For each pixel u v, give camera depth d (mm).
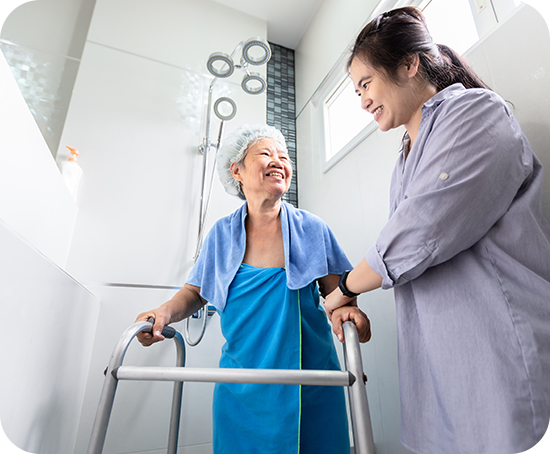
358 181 1416
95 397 1134
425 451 562
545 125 746
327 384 574
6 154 633
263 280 875
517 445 442
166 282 1370
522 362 475
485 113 569
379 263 598
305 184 1895
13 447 550
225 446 795
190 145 1607
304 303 863
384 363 1146
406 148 814
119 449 1123
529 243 538
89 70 1562
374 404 1174
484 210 532
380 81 721
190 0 1918
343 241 1477
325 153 1742
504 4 916
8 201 660
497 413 469
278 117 2094
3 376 495
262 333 828
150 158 1520
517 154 552
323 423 784
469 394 503
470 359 515
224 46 1883
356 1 1591
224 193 1585
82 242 1305
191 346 1290
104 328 1232
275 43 2262
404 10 758
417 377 613
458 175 540
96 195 1382
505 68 854
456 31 1161
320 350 831
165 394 1221
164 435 1177
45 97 1558
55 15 1690
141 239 1390
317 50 1970
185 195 1519
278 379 576
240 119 1751
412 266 558
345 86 1732
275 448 718
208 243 1070
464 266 564
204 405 1235
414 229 557
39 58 1607
